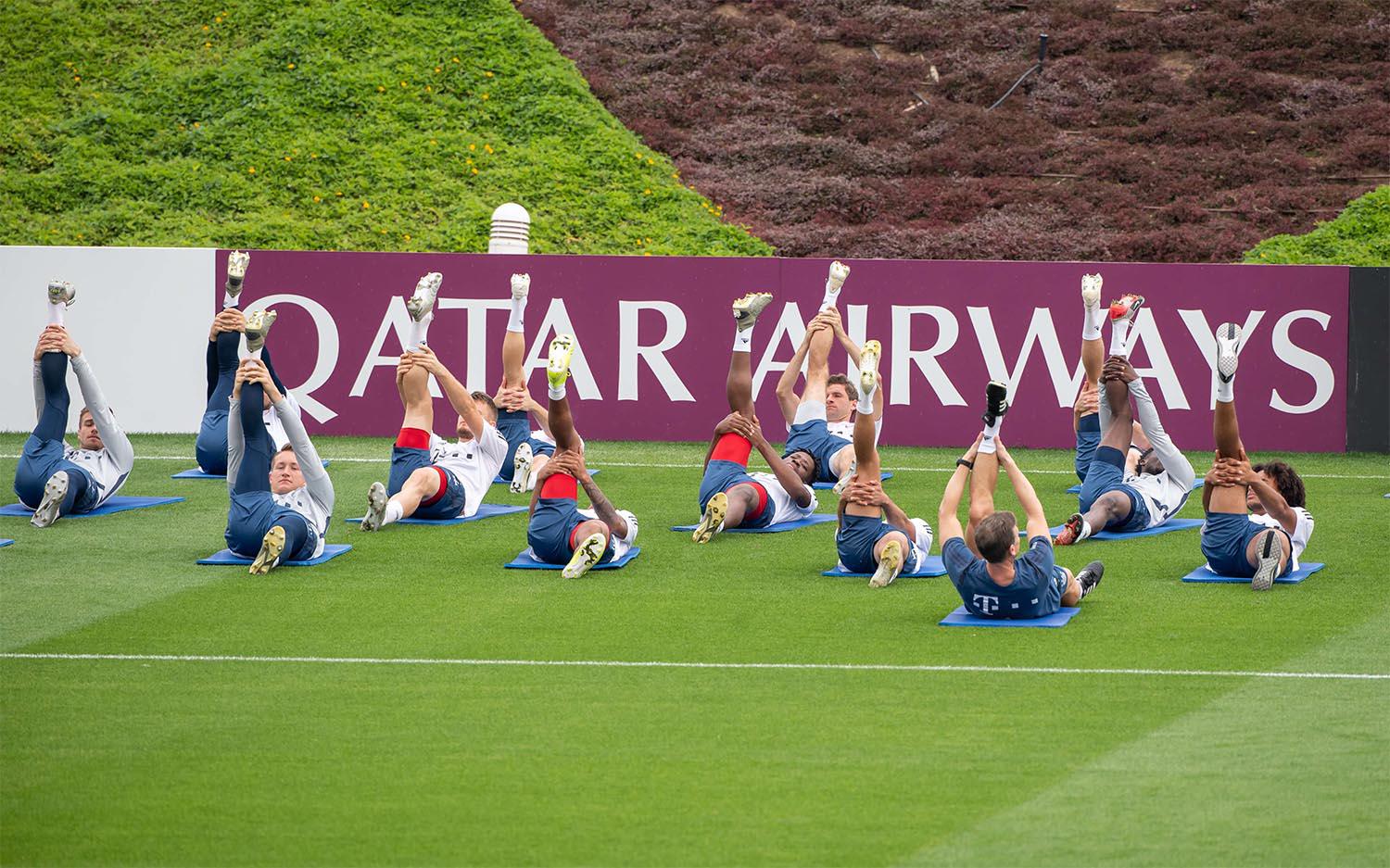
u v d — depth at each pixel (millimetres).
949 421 67625
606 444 68062
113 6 117688
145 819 23391
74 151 100625
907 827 22812
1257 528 40125
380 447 66125
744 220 102062
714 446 49312
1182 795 24094
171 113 105312
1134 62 122062
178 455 63719
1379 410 65688
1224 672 31719
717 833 22672
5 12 115625
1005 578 35594
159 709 29484
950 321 67188
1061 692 30281
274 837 22641
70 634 35469
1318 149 110625
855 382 67312
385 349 68750
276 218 92375
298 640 34969
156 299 68938
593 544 41406
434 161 99500
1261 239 98625
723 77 121312
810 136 114500
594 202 97750
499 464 52188
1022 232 99875
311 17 113812
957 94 119625
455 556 44469
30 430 69500
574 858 21734
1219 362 39344
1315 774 25047
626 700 30031
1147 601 38438
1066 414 66938
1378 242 95438
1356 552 44938
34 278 68812
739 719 28688
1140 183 106500
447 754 26641
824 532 48438
